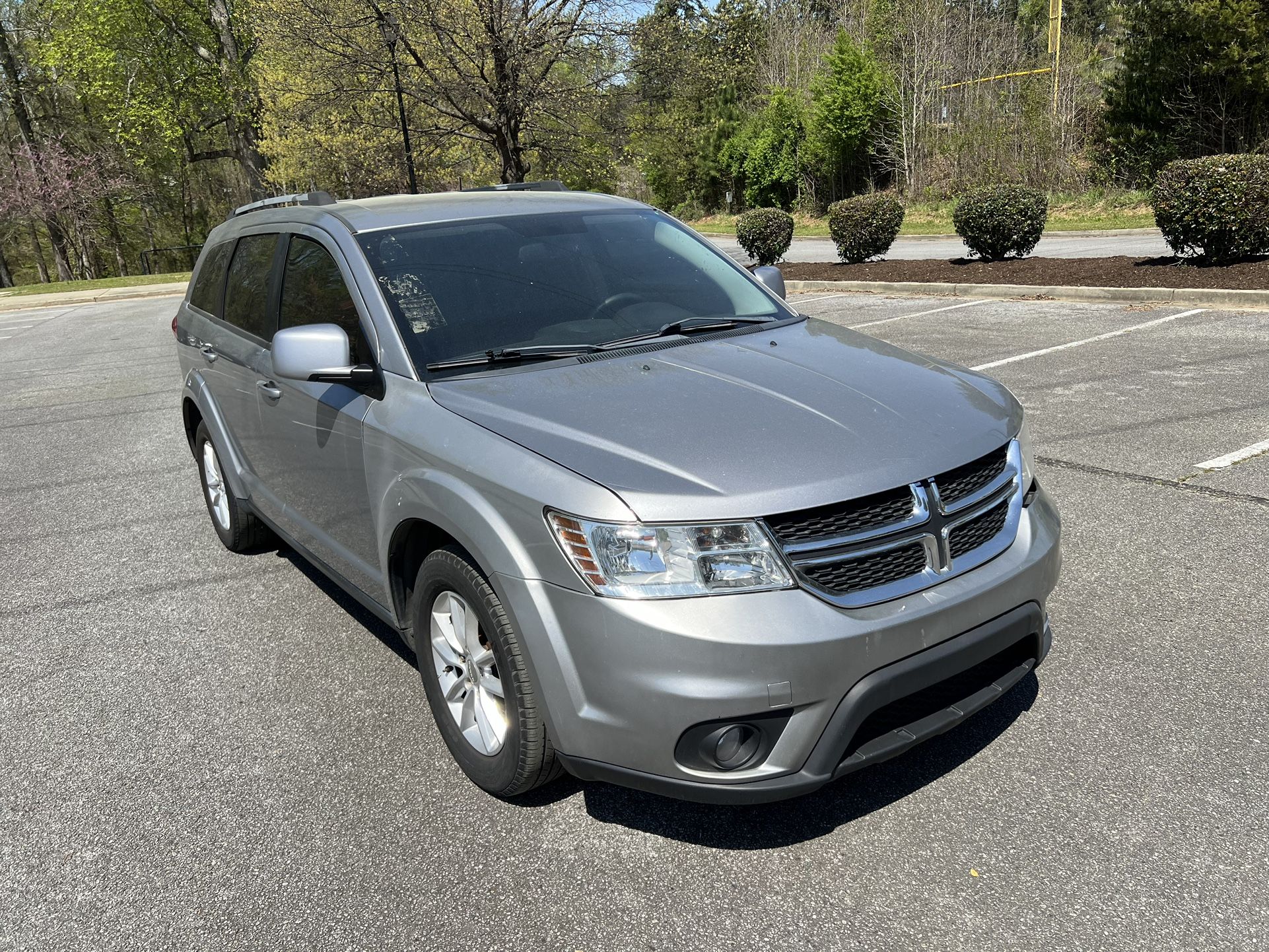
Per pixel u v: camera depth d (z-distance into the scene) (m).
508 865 2.72
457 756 3.13
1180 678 3.38
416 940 2.46
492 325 3.44
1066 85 28.88
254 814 3.04
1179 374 7.56
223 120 37.47
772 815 2.86
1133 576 4.21
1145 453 5.80
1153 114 26.45
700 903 2.52
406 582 3.36
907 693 2.51
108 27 33.88
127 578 5.18
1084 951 2.26
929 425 2.80
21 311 27.42
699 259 4.15
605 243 4.00
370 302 3.47
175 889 2.71
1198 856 2.53
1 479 7.47
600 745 2.53
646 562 2.41
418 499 2.96
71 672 4.12
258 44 27.62
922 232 27.02
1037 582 2.81
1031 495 3.01
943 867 2.58
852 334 3.73
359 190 28.86
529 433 2.77
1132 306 10.92
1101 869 2.52
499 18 15.87
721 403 2.86
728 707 2.37
